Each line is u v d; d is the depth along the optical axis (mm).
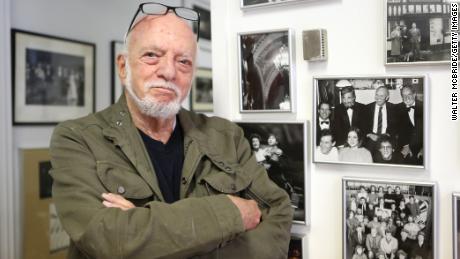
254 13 1276
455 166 1032
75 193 942
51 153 1036
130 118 1118
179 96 1093
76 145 1021
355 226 1141
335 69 1164
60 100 2170
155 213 864
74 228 905
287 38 1202
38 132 2094
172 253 849
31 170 2055
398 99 1073
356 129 1131
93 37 2357
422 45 1034
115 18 2502
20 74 1968
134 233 846
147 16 1087
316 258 1225
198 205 900
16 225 2004
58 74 2152
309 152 1219
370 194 1118
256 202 1107
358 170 1151
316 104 1176
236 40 1297
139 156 1064
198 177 1129
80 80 2273
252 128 1281
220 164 1142
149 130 1152
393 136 1085
